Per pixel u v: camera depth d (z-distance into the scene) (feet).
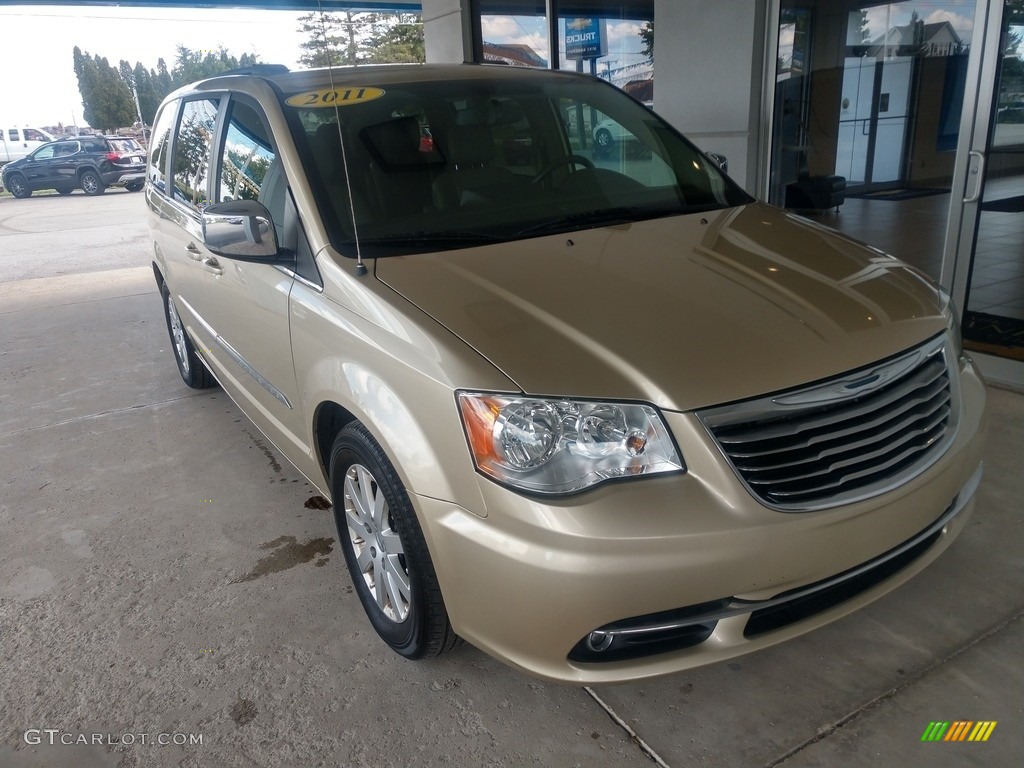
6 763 6.91
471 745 6.81
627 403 5.87
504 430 5.86
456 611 6.51
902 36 19.04
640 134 10.61
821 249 8.16
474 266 7.39
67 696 7.69
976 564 8.68
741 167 17.33
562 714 7.07
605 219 8.80
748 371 6.02
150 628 8.65
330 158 8.57
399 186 8.57
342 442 7.65
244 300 9.62
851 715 6.81
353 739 6.95
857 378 6.25
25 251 38.96
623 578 5.59
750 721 6.83
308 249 8.04
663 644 6.15
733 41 16.70
